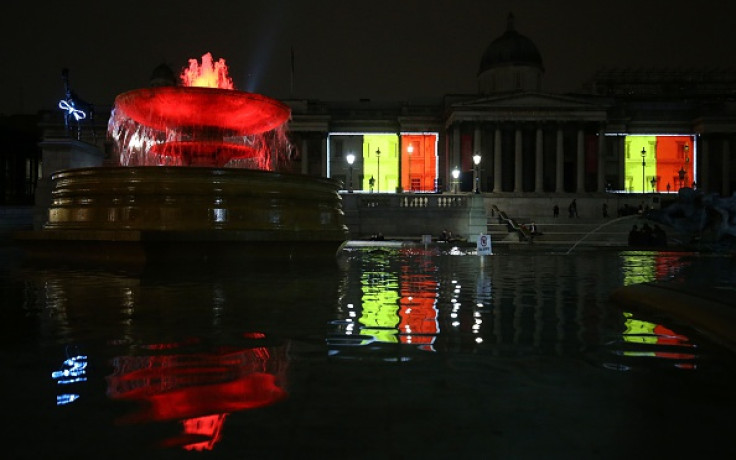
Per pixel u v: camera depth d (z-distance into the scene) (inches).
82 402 116.4
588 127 2522.1
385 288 318.3
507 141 2645.2
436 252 827.4
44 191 1079.6
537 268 498.0
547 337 183.5
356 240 1339.8
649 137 2721.5
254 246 437.7
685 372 141.5
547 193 2298.2
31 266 408.8
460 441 97.5
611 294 286.4
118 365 145.4
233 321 207.3
